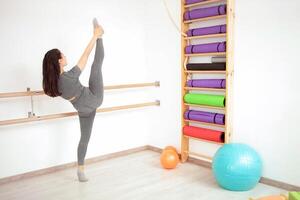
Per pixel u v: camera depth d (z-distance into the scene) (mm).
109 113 3965
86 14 3662
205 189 2918
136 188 2965
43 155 3445
